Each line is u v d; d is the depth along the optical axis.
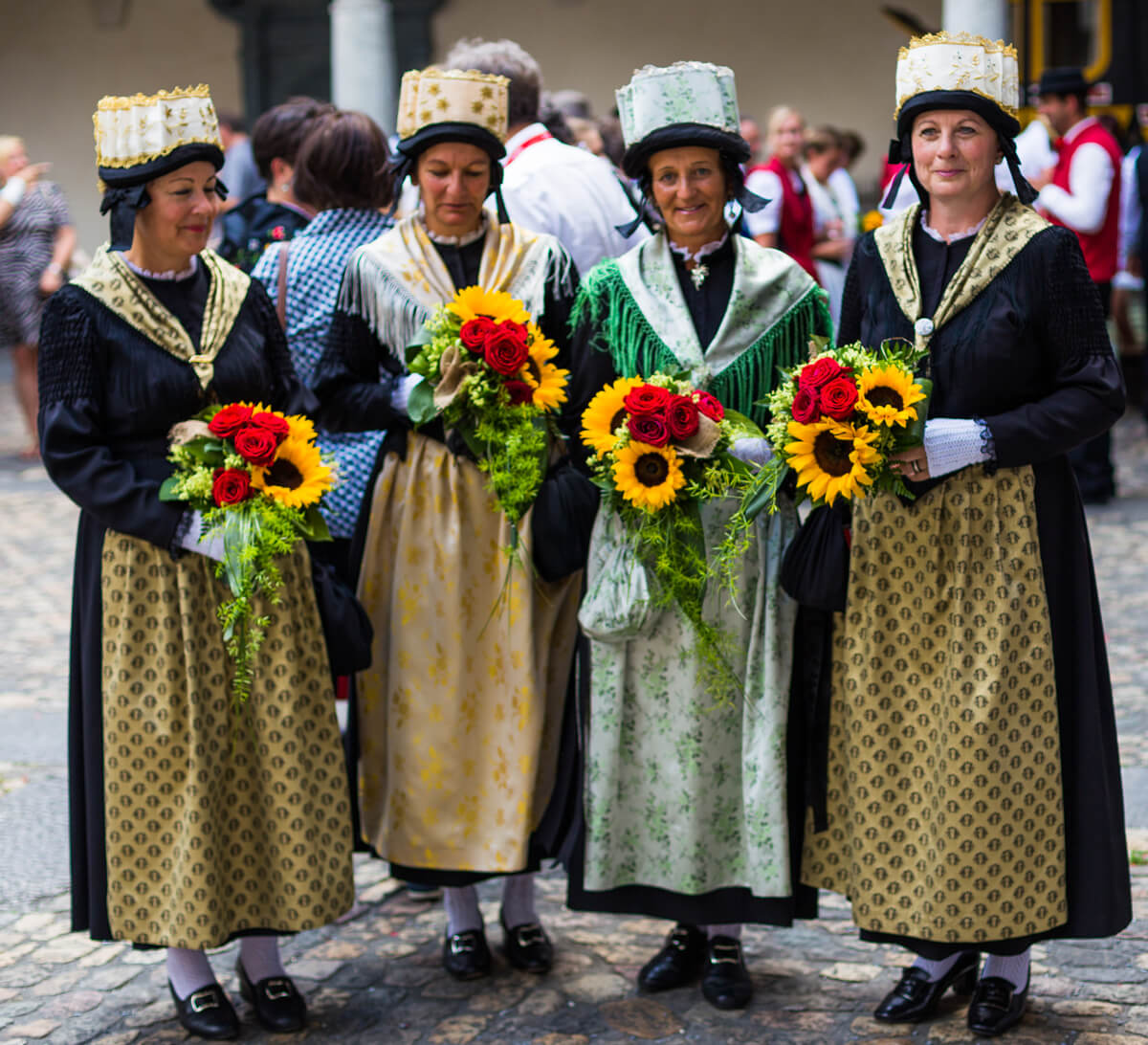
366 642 3.26
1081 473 7.62
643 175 3.24
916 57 2.93
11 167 9.44
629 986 3.40
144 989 3.45
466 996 3.37
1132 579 6.34
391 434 3.39
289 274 3.83
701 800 3.21
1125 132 10.33
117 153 3.02
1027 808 2.96
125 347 3.06
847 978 3.41
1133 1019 3.15
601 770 3.25
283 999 3.25
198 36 15.16
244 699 3.09
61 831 4.32
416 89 3.30
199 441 3.03
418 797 3.35
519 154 4.23
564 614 3.39
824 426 2.87
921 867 3.00
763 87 13.96
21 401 9.69
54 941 3.69
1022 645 2.93
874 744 3.02
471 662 3.33
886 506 2.97
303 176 3.88
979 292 2.93
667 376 3.10
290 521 3.04
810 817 3.22
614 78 14.27
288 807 3.14
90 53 15.41
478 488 3.30
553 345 3.21
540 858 3.40
